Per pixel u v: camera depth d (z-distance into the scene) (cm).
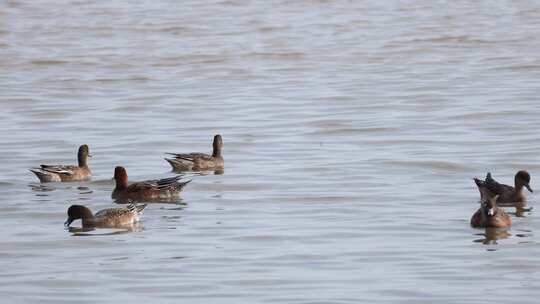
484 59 5294
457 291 1970
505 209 2612
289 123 3834
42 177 2961
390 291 1970
